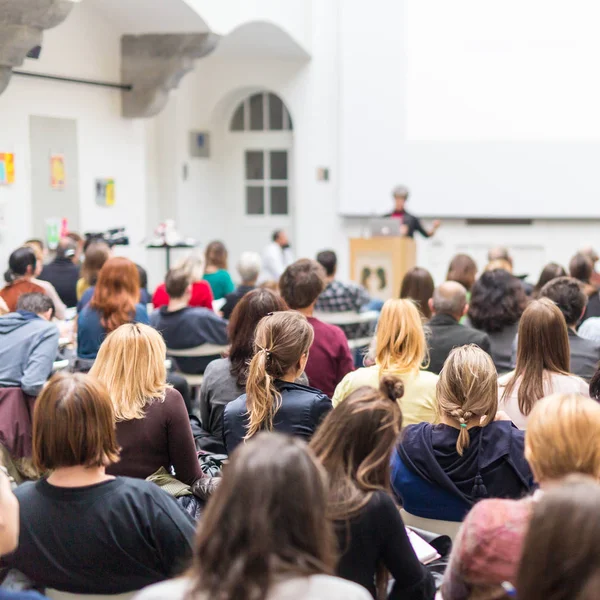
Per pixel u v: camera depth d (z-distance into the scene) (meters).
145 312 4.80
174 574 2.20
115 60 9.09
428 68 10.74
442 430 2.72
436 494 2.68
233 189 12.13
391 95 10.90
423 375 3.27
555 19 10.32
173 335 5.21
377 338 3.32
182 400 2.87
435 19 10.67
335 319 6.52
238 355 3.48
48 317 4.27
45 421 2.13
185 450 2.84
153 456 2.82
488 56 10.54
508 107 10.54
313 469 1.48
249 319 3.47
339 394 3.35
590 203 10.40
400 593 2.15
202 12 8.54
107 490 2.17
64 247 6.93
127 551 2.16
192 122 11.56
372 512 2.06
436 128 10.77
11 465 4.04
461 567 1.94
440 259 11.04
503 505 1.96
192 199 11.59
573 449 1.93
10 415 4.02
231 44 10.77
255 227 12.12
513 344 4.34
